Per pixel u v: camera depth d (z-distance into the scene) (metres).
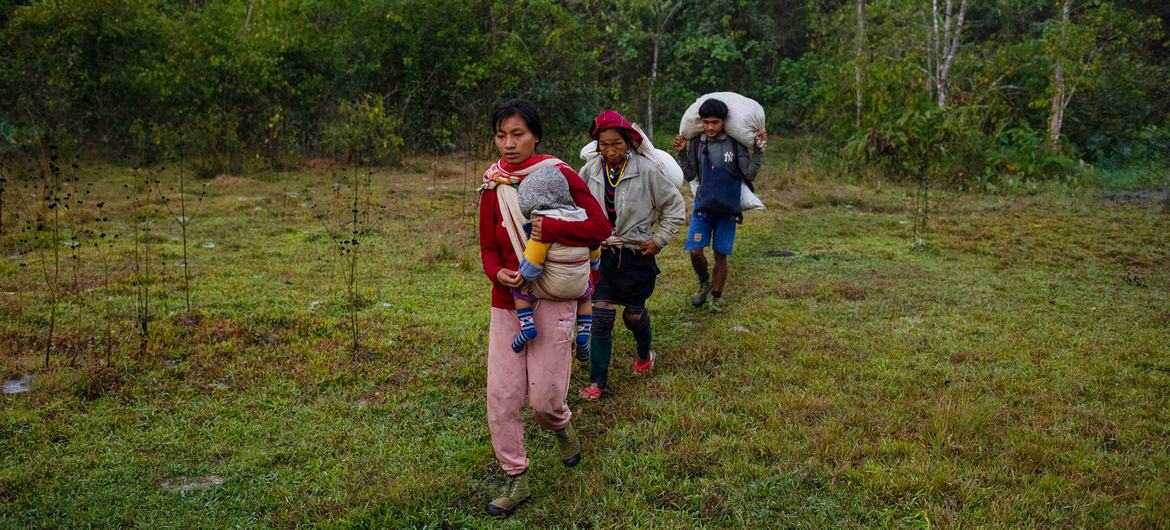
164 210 9.88
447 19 16.75
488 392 3.50
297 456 3.96
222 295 6.43
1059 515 3.38
